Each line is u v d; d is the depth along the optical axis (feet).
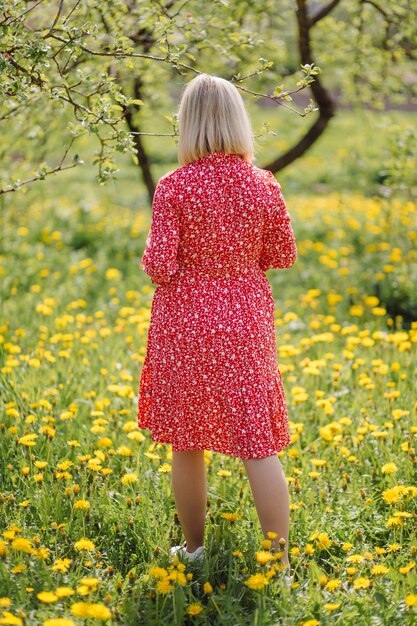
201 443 9.54
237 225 9.30
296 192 47.96
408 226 26.71
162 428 9.66
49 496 10.70
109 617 7.94
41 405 13.28
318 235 31.65
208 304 9.30
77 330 19.35
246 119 9.60
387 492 10.44
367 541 10.65
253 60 21.45
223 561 9.70
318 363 15.19
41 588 8.68
